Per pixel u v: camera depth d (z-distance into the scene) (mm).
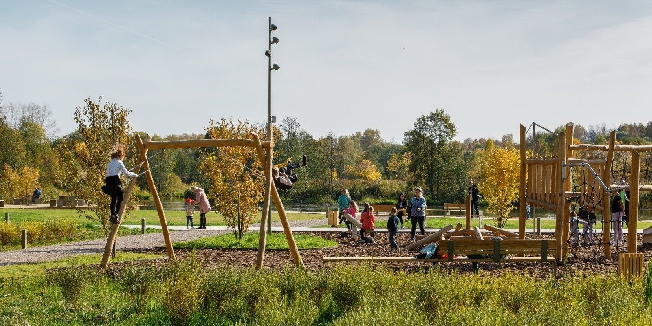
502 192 28250
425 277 9758
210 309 8906
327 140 76688
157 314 9016
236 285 9156
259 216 36531
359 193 70312
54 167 69125
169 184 71750
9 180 59156
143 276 10305
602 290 9180
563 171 14531
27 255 17500
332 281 9180
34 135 85625
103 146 17047
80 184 17344
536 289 8930
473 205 32938
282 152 68375
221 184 20812
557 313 7578
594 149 15703
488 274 11211
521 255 14172
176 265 10859
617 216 17469
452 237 14570
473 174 67062
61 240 22672
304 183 67125
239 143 13125
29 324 8547
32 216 34875
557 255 14539
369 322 7074
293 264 14852
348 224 23938
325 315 8461
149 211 42594
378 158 122625
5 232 21109
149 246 19344
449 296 8578
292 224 30406
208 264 14969
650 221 30578
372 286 9141
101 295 10305
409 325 7098
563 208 14531
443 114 67625
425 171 68875
